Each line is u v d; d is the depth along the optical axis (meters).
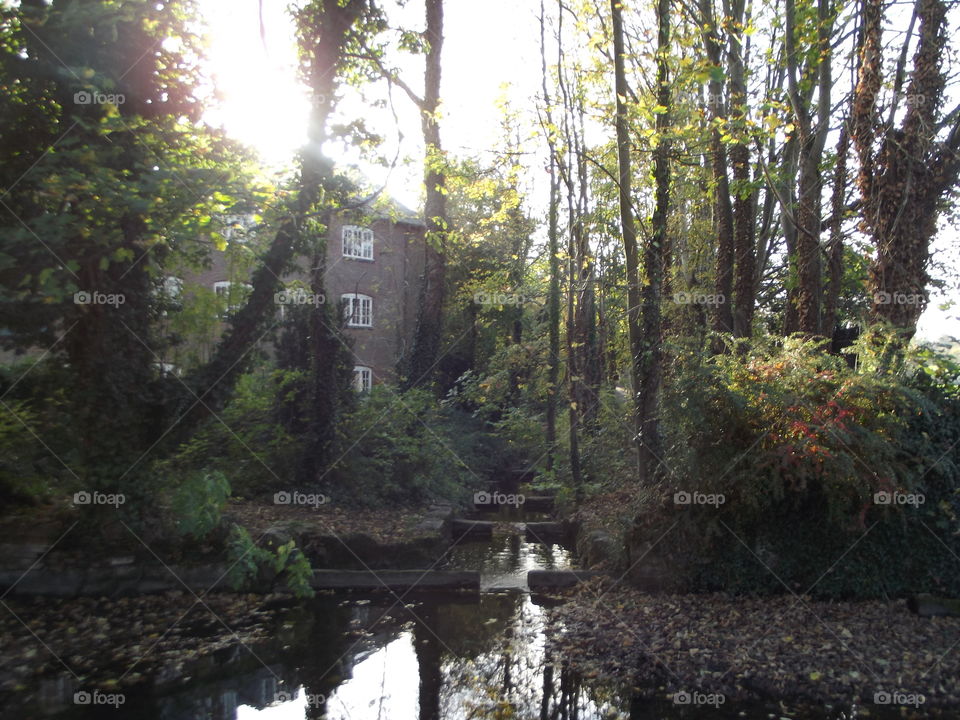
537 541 13.35
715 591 8.09
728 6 12.88
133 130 7.51
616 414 14.62
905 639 6.67
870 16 10.08
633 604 8.00
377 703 5.84
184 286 9.36
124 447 8.13
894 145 9.74
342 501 12.25
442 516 12.52
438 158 14.22
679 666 6.44
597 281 16.94
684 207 16.48
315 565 9.48
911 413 7.65
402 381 19.88
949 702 5.65
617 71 10.23
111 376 7.87
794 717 5.49
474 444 19.88
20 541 8.18
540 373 18.50
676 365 8.49
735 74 12.53
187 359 9.38
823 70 11.73
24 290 6.94
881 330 8.25
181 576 8.35
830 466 7.14
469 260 25.08
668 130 9.87
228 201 7.16
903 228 9.66
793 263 13.11
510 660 6.80
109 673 6.15
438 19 18.81
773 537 7.91
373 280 28.38
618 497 11.77
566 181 15.80
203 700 5.74
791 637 6.80
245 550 8.05
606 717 5.56
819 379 7.66
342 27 9.60
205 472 8.54
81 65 7.31
